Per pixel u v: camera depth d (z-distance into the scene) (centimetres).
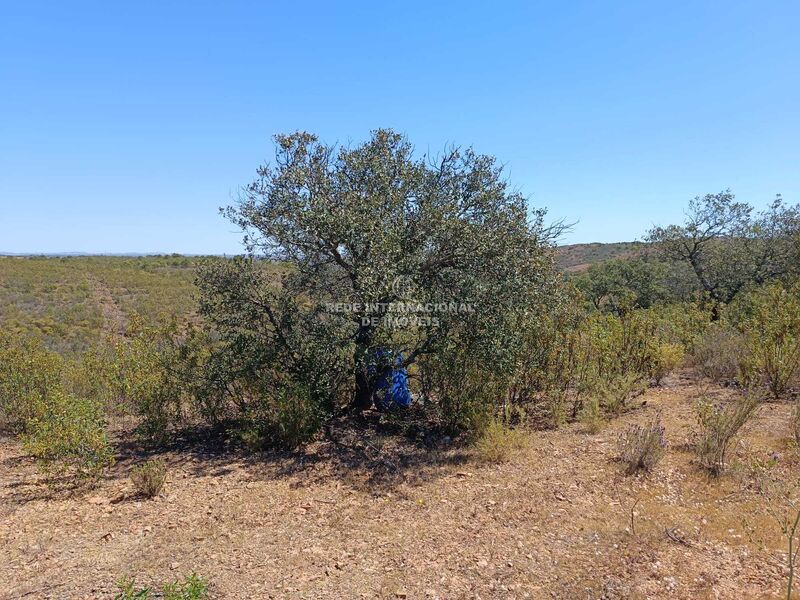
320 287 764
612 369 885
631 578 383
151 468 566
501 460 646
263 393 715
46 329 2009
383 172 703
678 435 687
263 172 726
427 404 811
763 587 361
